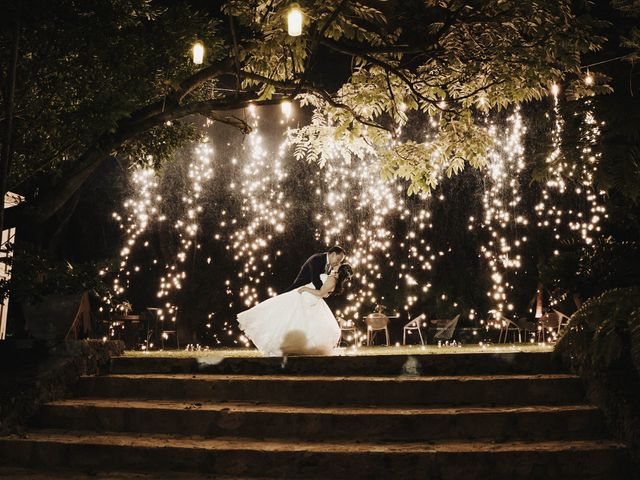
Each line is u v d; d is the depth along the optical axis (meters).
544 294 15.98
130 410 5.51
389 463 4.63
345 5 6.80
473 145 8.73
